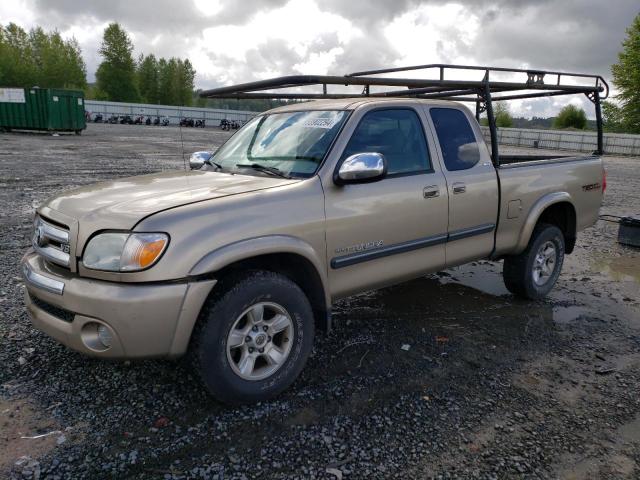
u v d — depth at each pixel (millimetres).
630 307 5016
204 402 3064
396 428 2881
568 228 5355
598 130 5559
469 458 2643
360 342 4000
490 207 4379
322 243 3270
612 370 3660
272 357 3080
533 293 4965
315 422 2914
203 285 2697
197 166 4379
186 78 114438
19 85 92312
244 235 2855
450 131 4215
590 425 2973
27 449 2596
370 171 3176
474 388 3352
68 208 2980
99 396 3086
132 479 2418
